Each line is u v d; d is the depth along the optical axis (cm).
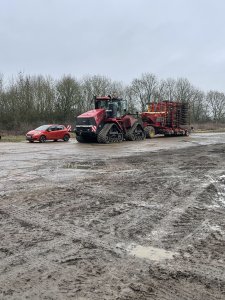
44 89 5244
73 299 317
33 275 364
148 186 822
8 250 429
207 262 398
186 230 508
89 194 734
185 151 1712
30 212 596
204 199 699
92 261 399
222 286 344
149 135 2873
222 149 1823
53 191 762
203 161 1293
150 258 408
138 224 534
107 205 645
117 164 1213
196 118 7381
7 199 687
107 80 6166
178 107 3147
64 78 5403
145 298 320
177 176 962
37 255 415
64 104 5306
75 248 437
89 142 2483
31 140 2584
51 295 325
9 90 4947
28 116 4769
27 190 771
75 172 1033
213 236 484
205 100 7744
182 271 375
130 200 685
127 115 2598
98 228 513
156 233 494
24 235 482
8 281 352
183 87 7156
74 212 597
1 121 4478
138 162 1267
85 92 5772
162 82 7044
